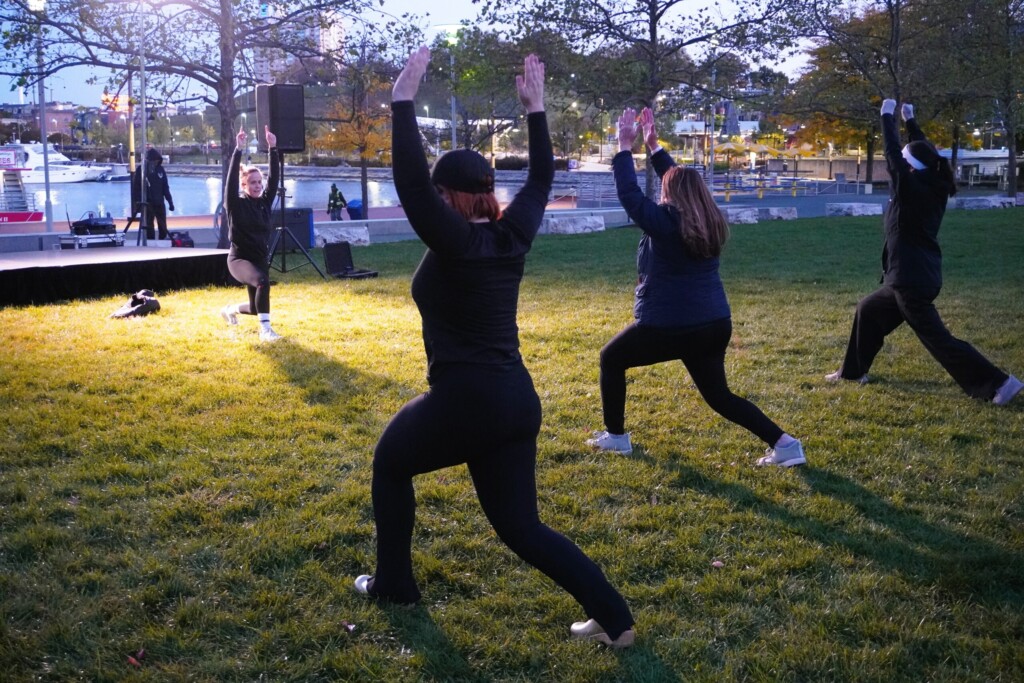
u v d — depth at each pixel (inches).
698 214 180.4
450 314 114.0
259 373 271.4
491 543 157.9
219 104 729.0
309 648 126.0
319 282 488.4
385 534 131.8
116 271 438.0
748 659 123.6
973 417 234.8
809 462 201.2
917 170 248.1
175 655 123.5
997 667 120.9
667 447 209.8
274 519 166.2
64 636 125.6
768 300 421.1
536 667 122.3
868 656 123.3
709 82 916.0
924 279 249.1
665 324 185.9
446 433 116.0
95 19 693.3
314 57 770.2
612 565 151.5
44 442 204.8
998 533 165.3
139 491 178.5
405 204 107.7
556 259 606.5
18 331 333.4
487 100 981.8
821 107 998.4
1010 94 1178.0
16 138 2728.8
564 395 253.6
